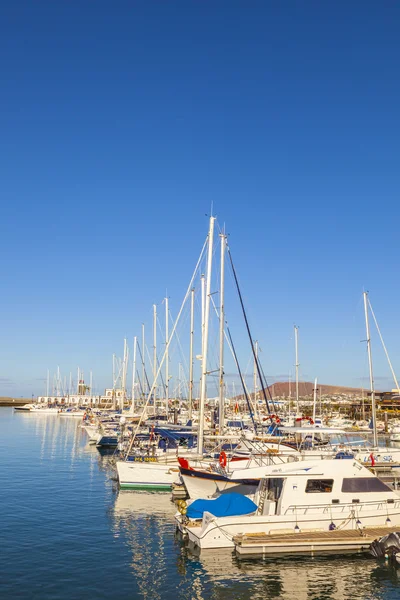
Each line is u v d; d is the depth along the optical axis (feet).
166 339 219.82
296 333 252.42
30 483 127.95
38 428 334.44
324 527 77.71
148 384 266.98
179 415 219.00
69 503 104.99
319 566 69.56
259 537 73.26
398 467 126.82
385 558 71.41
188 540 79.25
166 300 223.71
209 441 127.03
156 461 123.24
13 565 68.18
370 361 176.45
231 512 78.69
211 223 123.85
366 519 79.30
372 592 62.34
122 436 164.66
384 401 435.94
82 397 598.34
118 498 110.11
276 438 129.70
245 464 104.83
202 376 116.47
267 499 82.28
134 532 84.53
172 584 63.16
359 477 81.00
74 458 179.32
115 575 65.57
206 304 120.06
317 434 173.47
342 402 531.09
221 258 128.57
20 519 91.71
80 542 78.69
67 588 61.05
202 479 94.53
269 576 66.28
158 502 106.52
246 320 148.77
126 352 333.21
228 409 237.45
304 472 79.51
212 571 67.56
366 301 179.83
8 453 193.57
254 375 233.96
